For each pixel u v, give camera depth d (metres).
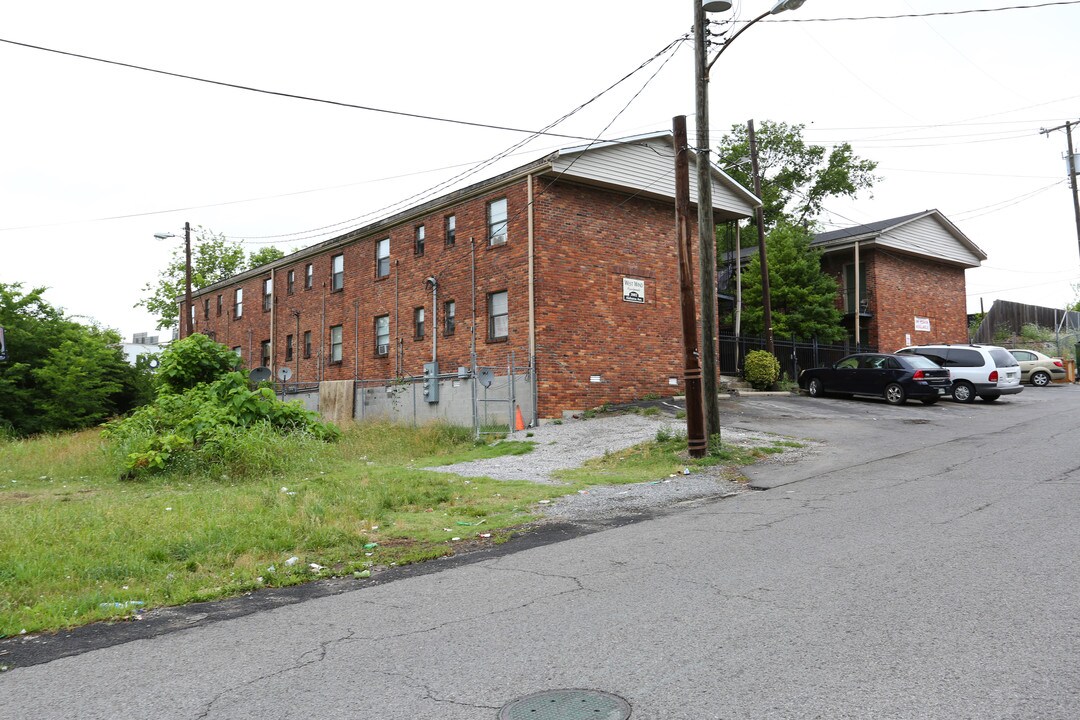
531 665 3.95
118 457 13.61
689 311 12.76
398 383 23.66
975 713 3.16
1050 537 6.25
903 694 3.37
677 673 3.72
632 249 21.72
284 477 12.53
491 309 21.42
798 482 10.41
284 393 27.50
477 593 5.54
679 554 6.39
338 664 4.13
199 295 40.56
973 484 9.20
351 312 27.95
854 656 3.83
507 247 20.72
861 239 31.27
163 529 7.86
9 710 3.63
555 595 5.34
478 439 17.56
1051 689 3.36
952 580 5.13
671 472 11.72
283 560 6.83
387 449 16.42
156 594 5.77
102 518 8.47
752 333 30.02
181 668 4.16
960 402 21.81
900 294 32.94
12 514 8.84
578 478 11.55
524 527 8.25
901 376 20.70
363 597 5.61
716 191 24.14
